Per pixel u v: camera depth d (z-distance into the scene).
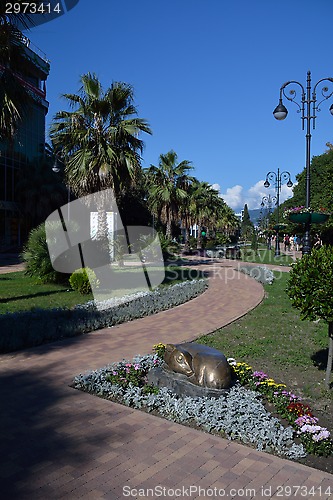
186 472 3.07
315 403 4.59
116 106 15.24
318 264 4.66
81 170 14.64
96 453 3.29
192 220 39.25
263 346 6.74
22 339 6.47
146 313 9.16
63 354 6.05
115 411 4.13
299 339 7.28
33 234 13.87
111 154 14.61
